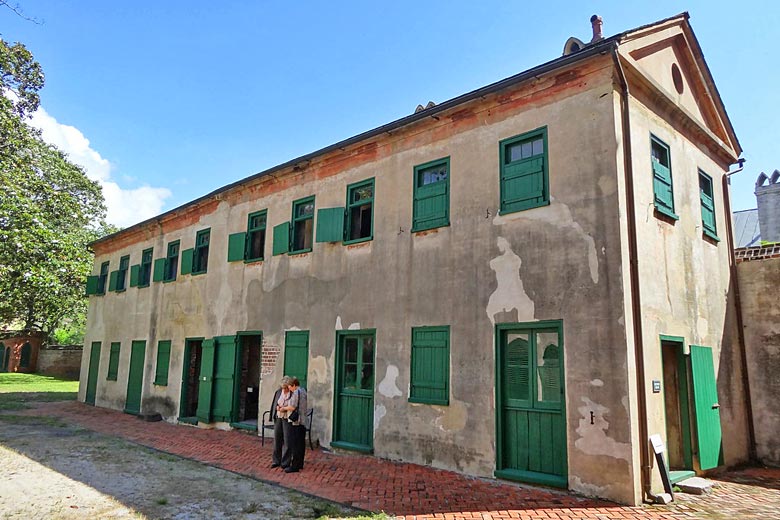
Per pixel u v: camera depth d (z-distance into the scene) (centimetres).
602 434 680
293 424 854
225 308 1379
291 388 883
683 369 822
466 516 611
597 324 709
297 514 625
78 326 3991
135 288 1798
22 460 919
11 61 1902
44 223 1612
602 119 751
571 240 755
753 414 978
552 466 732
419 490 727
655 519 589
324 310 1112
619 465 659
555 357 756
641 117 820
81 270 1678
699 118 1048
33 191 1814
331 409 1048
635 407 671
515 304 803
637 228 746
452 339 877
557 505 647
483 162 888
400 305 968
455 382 859
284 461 877
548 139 806
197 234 1557
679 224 874
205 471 851
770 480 823
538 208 802
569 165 776
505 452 785
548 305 764
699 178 995
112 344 1864
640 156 791
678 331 810
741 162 1130
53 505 657
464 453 826
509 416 792
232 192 1430
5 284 1541
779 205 1730
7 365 3344
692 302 870
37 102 2002
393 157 1041
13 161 1783
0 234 1472
